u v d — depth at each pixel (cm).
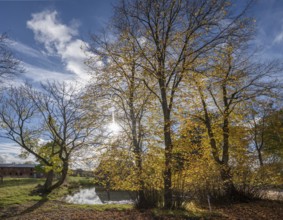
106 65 1272
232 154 1636
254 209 1255
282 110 2248
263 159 1912
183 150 1243
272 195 1647
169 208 1152
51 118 2312
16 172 5212
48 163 2342
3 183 3050
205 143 1495
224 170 1489
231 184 1510
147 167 1151
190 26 1192
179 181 1204
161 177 1163
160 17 1217
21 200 1562
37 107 2344
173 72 1202
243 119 1636
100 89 1289
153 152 1146
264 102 1700
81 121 1541
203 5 1163
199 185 1434
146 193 1260
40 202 1510
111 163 1161
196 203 1364
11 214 1167
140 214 1091
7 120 2325
